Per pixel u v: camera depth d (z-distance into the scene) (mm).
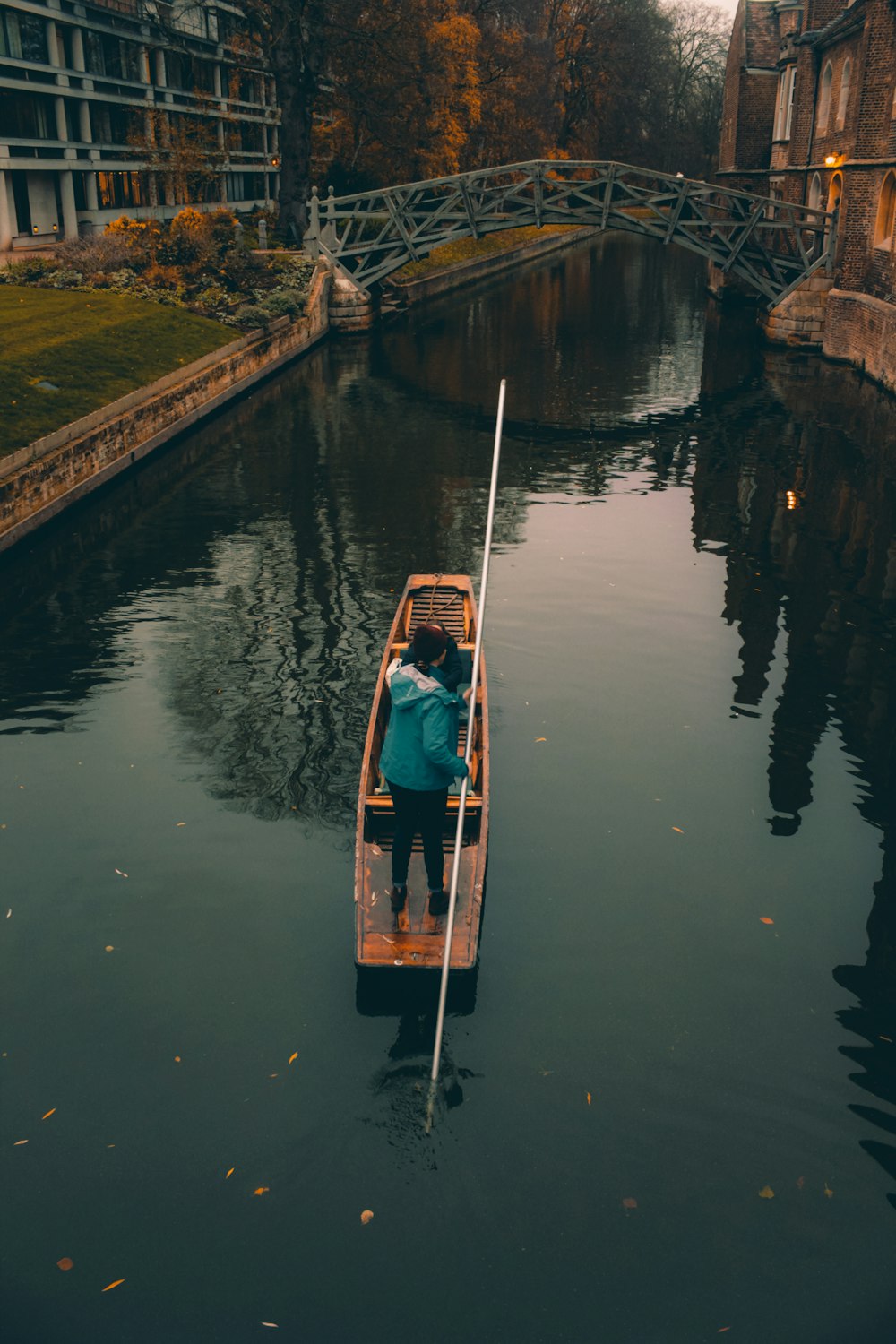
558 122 68312
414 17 42531
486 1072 5570
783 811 7965
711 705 9672
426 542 14750
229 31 52719
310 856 7414
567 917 6742
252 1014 5984
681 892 7008
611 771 8477
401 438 21625
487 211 35812
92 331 23016
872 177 28281
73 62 42062
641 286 52625
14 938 6594
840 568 13547
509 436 21953
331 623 11742
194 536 15031
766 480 18203
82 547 14555
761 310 37969
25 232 40188
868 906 6895
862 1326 4344
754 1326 4344
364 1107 5387
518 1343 4289
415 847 6957
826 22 36344
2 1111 5344
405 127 46656
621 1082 5500
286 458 19812
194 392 22188
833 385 27203
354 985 6211
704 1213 4809
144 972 6309
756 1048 5730
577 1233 4727
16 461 14695
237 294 30672
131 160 46844
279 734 9133
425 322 39906
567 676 10234
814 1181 4969
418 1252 4648
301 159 39812
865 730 9234
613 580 13094
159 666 10617
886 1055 5688
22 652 10992
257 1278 4539
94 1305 4430
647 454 20328
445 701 5875
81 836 7629
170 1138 5195
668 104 90125
